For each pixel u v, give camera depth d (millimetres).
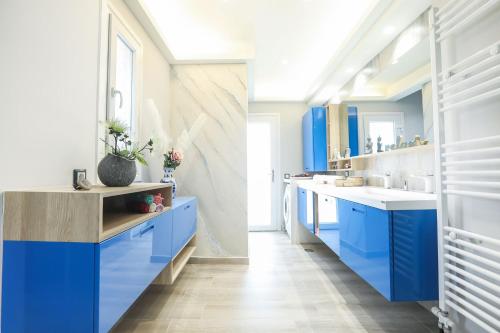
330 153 4059
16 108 1076
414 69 2227
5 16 1027
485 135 1323
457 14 1399
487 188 1329
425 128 2105
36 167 1178
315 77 4004
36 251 1034
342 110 3697
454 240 1415
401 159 2465
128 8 2086
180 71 3080
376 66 2797
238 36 2922
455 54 1491
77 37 1448
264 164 4891
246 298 2131
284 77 4066
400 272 1521
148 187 1552
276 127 4887
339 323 1773
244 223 2998
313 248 3615
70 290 1026
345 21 2633
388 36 2439
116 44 1843
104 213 1651
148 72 2479
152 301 2080
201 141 3043
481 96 1234
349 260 2092
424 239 1547
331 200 2535
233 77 3078
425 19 2072
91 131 1578
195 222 2838
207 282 2449
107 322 1090
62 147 1337
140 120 2273
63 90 1340
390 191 2314
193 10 2461
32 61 1149
